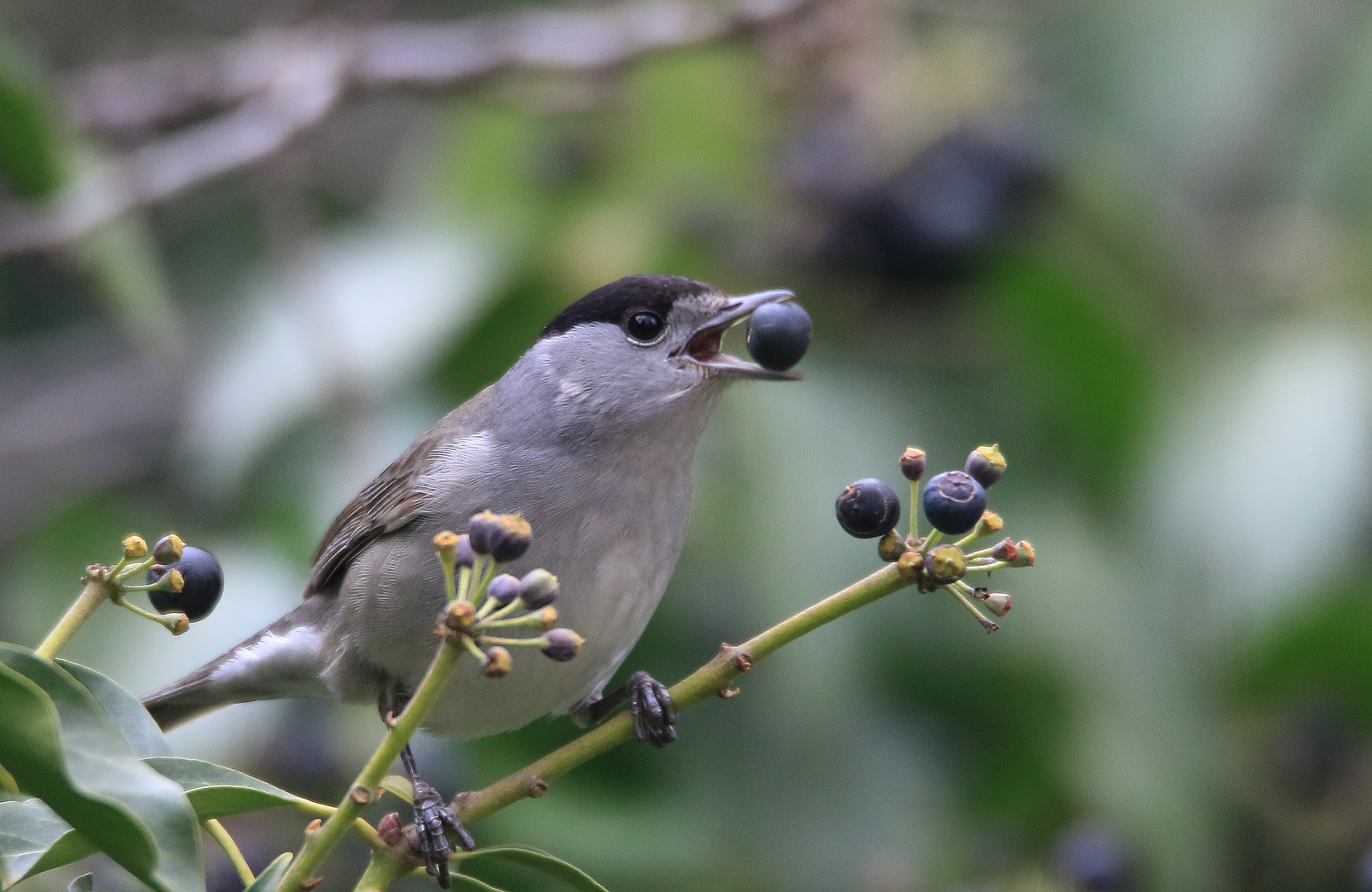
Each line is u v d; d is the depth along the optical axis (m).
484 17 15.87
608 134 11.88
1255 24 13.26
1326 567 9.98
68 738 4.33
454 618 4.40
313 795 9.62
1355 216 11.93
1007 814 10.21
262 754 9.68
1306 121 12.88
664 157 11.84
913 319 11.31
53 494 13.59
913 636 10.08
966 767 10.13
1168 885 9.48
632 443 7.44
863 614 9.99
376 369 10.61
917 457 4.79
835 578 9.84
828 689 9.54
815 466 10.23
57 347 15.34
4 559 13.22
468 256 11.02
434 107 14.16
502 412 7.76
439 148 12.88
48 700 4.01
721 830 9.44
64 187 10.86
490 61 11.43
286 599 10.50
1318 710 10.25
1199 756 9.89
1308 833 9.85
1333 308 11.12
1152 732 9.90
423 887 8.99
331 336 10.27
